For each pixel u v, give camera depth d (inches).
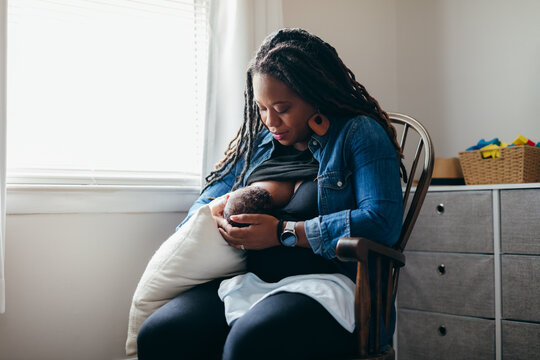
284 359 38.0
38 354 64.2
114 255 69.0
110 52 72.9
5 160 58.9
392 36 101.3
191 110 78.5
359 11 96.7
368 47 97.5
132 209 69.7
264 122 51.7
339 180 47.2
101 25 72.3
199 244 48.4
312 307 40.5
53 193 65.0
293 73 47.4
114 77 73.0
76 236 66.7
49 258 65.1
